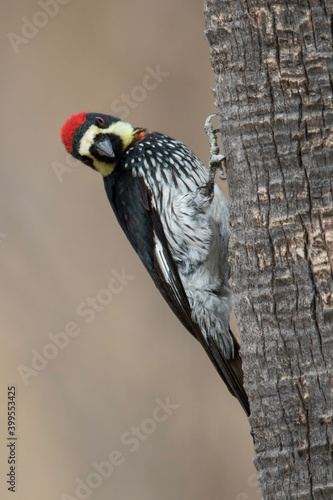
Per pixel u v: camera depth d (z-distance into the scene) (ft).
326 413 19.89
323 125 19.62
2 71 48.11
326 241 19.76
